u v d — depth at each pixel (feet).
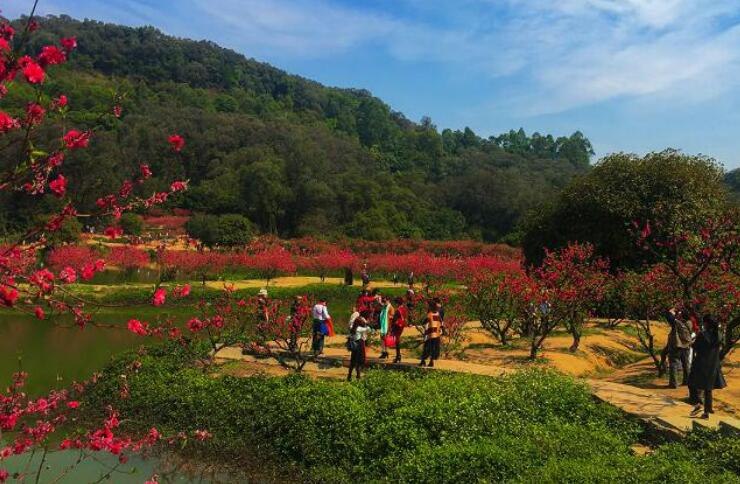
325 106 587.68
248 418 39.68
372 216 252.21
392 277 164.45
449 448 30.86
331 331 60.75
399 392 40.42
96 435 20.63
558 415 37.81
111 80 406.62
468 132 607.78
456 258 183.42
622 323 88.07
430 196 319.06
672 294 53.21
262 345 55.31
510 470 28.40
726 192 101.19
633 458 28.63
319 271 163.63
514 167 409.08
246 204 264.52
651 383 51.29
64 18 488.02
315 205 267.18
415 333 74.43
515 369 50.98
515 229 247.29
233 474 34.45
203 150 304.71
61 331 73.36
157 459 35.99
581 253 66.23
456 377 44.50
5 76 11.59
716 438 31.19
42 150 13.29
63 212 14.98
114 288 98.53
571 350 64.39
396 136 529.45
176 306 96.78
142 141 277.23
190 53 536.42
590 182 101.35
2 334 70.49
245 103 472.85
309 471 34.19
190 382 45.68
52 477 31.09
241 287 124.06
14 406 21.08
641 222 91.50
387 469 31.94
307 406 38.17
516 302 63.67
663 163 97.96
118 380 46.57
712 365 36.06
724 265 45.03
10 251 13.97
